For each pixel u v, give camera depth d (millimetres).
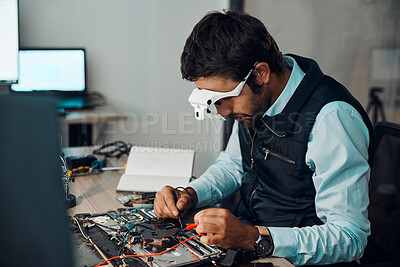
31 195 461
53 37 2717
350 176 1035
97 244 922
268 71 1044
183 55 1016
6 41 2080
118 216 1085
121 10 2826
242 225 933
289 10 2939
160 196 1125
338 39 3084
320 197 1067
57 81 2627
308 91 1125
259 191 1303
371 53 3182
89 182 1428
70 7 2715
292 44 2992
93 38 2803
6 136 457
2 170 459
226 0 2967
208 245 917
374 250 1255
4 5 2049
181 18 2955
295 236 959
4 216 465
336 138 1046
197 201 1262
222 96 1010
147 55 2938
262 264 871
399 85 3270
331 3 3016
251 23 1018
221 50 968
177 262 835
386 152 3143
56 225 464
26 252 470
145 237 939
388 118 3314
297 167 1155
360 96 3236
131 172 1434
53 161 456
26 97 457
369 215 1391
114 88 2904
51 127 453
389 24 3170
